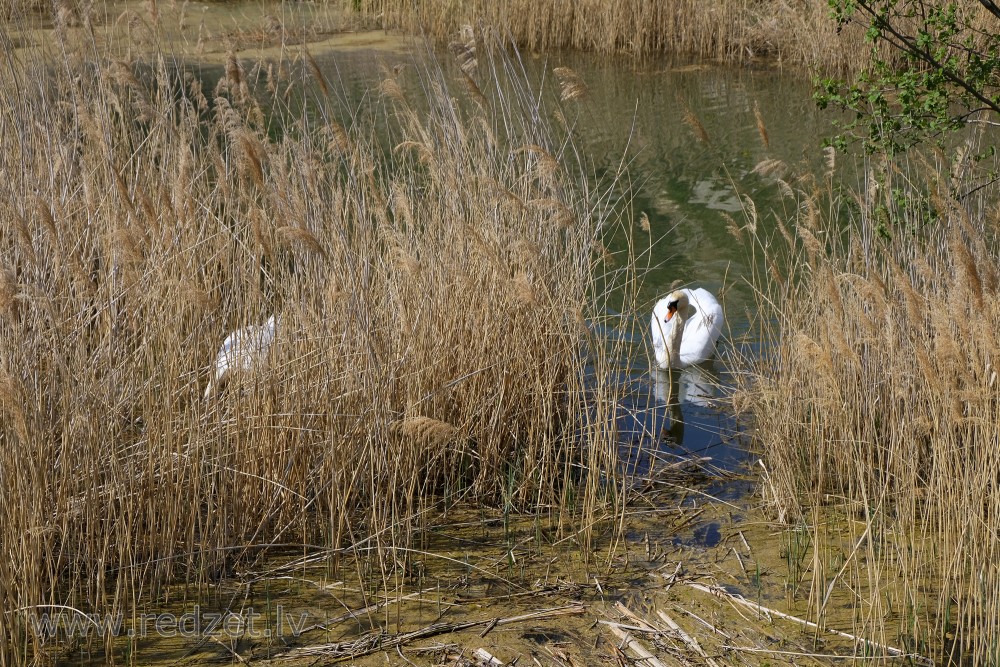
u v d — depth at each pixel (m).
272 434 5.91
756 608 5.40
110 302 5.51
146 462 5.60
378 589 5.59
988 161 9.20
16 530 4.90
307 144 6.93
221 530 5.67
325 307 6.11
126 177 7.38
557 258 7.25
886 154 7.16
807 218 7.44
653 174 13.33
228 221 6.61
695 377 8.82
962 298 5.08
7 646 4.78
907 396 5.91
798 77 18.05
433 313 6.62
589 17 20.08
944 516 5.86
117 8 12.61
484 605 5.46
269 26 8.86
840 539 6.07
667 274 10.47
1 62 7.63
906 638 5.05
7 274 4.63
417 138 7.72
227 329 6.48
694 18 19.62
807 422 6.98
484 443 6.71
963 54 9.60
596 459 6.35
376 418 5.73
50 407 5.23
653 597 5.54
